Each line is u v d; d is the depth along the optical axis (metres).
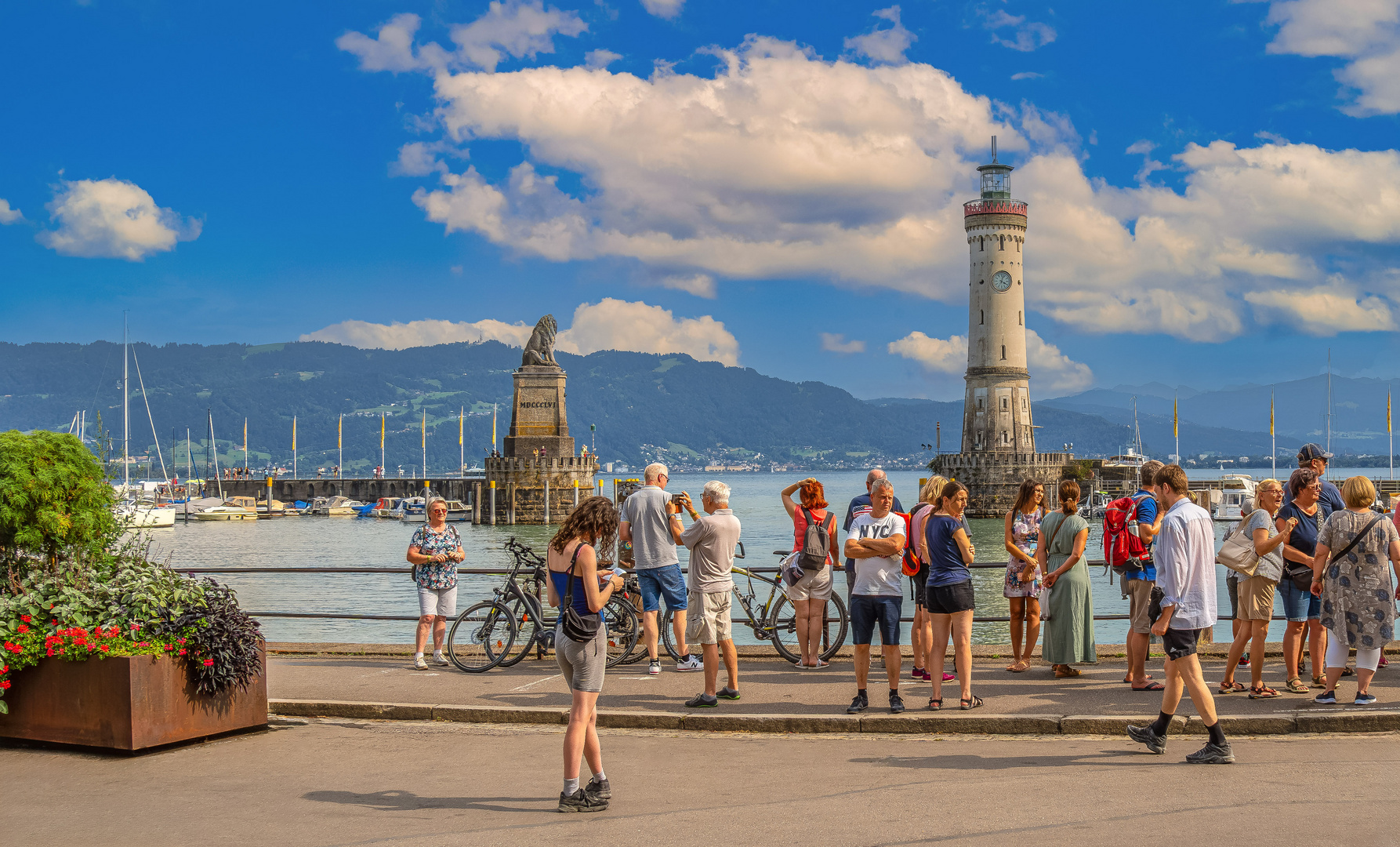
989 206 125.12
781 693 13.69
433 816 8.96
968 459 125.25
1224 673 14.66
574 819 8.82
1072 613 14.36
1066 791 9.33
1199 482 129.00
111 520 12.55
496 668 15.57
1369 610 12.02
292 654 17.17
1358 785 9.37
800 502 15.79
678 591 15.03
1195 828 8.16
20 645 11.21
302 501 165.50
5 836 8.59
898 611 12.45
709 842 8.09
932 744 11.39
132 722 11.01
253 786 10.00
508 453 124.06
